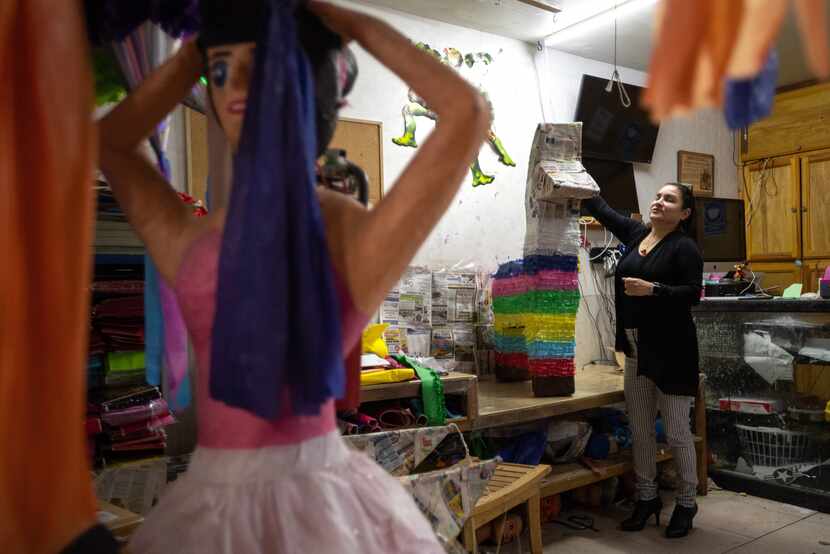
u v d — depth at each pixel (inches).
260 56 26.7
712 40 17.0
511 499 92.1
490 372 146.0
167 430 101.3
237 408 26.5
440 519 68.4
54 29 23.3
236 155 27.0
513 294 135.5
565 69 165.5
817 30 15.9
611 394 125.8
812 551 108.3
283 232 24.9
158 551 27.6
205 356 30.1
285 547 26.4
